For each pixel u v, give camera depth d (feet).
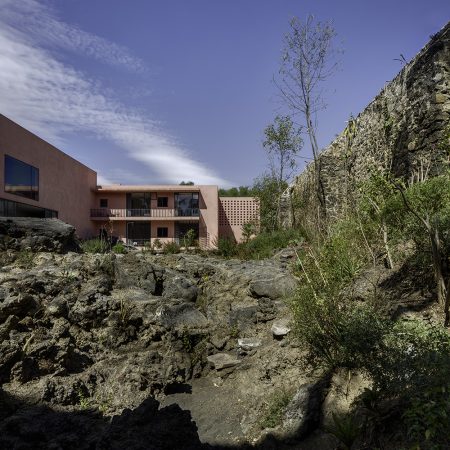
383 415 13.70
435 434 11.02
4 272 30.96
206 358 26.11
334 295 21.30
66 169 91.71
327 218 48.73
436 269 19.07
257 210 99.60
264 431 17.80
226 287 32.81
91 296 27.45
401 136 34.88
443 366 12.18
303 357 21.29
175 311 28.50
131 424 14.08
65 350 22.40
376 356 15.28
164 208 110.73
